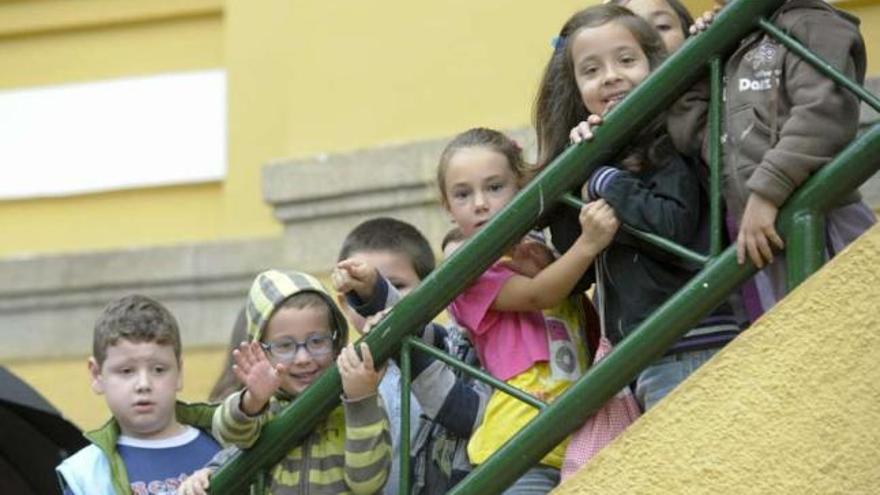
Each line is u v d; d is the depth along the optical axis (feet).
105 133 60.39
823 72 28.91
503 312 33.14
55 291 59.16
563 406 29.78
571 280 31.37
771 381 28.48
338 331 34.45
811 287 28.43
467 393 33.63
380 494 32.68
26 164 61.16
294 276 34.68
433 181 53.62
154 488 35.65
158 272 58.08
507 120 53.42
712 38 29.81
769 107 29.71
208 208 58.49
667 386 31.09
